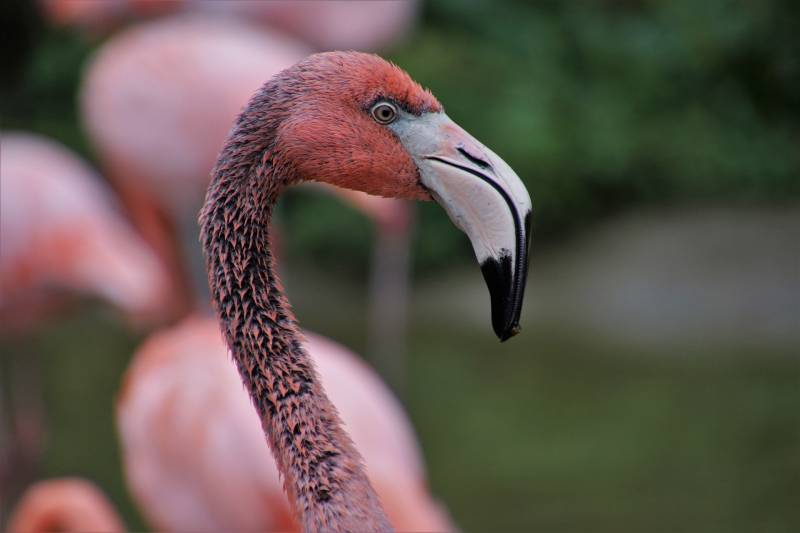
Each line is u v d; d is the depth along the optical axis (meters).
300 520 3.12
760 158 16.69
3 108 17.83
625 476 9.15
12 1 17.58
